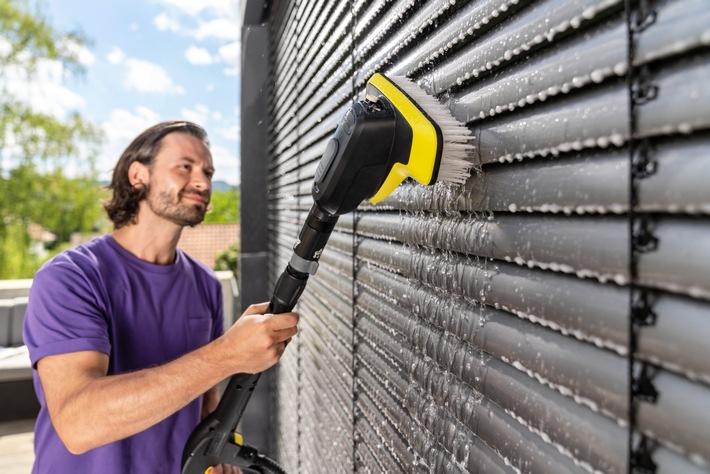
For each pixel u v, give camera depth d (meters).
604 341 0.42
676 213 0.35
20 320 4.60
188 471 1.22
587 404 0.44
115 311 1.41
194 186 1.50
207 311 1.66
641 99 0.37
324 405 1.61
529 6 0.52
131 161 1.48
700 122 0.33
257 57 3.24
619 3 0.40
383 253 1.03
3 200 17.47
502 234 0.57
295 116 2.16
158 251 1.56
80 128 18.33
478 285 0.63
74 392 1.14
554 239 0.48
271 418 3.12
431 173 0.63
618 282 0.40
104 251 1.46
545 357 0.50
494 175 0.59
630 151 0.39
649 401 0.37
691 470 0.35
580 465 0.45
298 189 2.09
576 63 0.45
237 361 1.01
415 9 0.83
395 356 0.95
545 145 0.49
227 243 18.19
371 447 1.11
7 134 17.53
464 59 0.65
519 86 0.53
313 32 1.75
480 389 0.62
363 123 0.62
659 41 0.36
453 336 0.71
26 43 17.61
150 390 1.06
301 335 2.14
